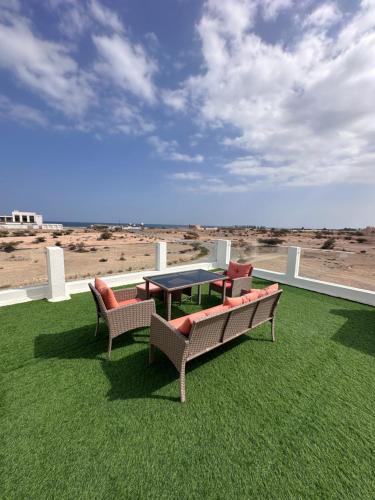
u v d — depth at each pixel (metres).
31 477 1.36
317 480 1.38
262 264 6.83
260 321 2.86
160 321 2.28
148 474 1.40
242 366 2.50
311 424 1.77
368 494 1.31
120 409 1.87
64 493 1.29
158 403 1.95
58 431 1.66
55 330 3.20
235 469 1.43
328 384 2.23
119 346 2.83
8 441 1.58
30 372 2.30
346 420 1.81
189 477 1.38
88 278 5.30
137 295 3.75
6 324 3.36
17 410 1.84
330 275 5.34
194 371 2.40
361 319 3.80
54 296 4.37
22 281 4.50
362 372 2.43
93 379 2.22
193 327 1.97
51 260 4.27
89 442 1.59
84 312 3.82
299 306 4.39
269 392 2.11
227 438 1.64
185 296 4.81
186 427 1.72
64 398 1.97
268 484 1.35
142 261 6.12
